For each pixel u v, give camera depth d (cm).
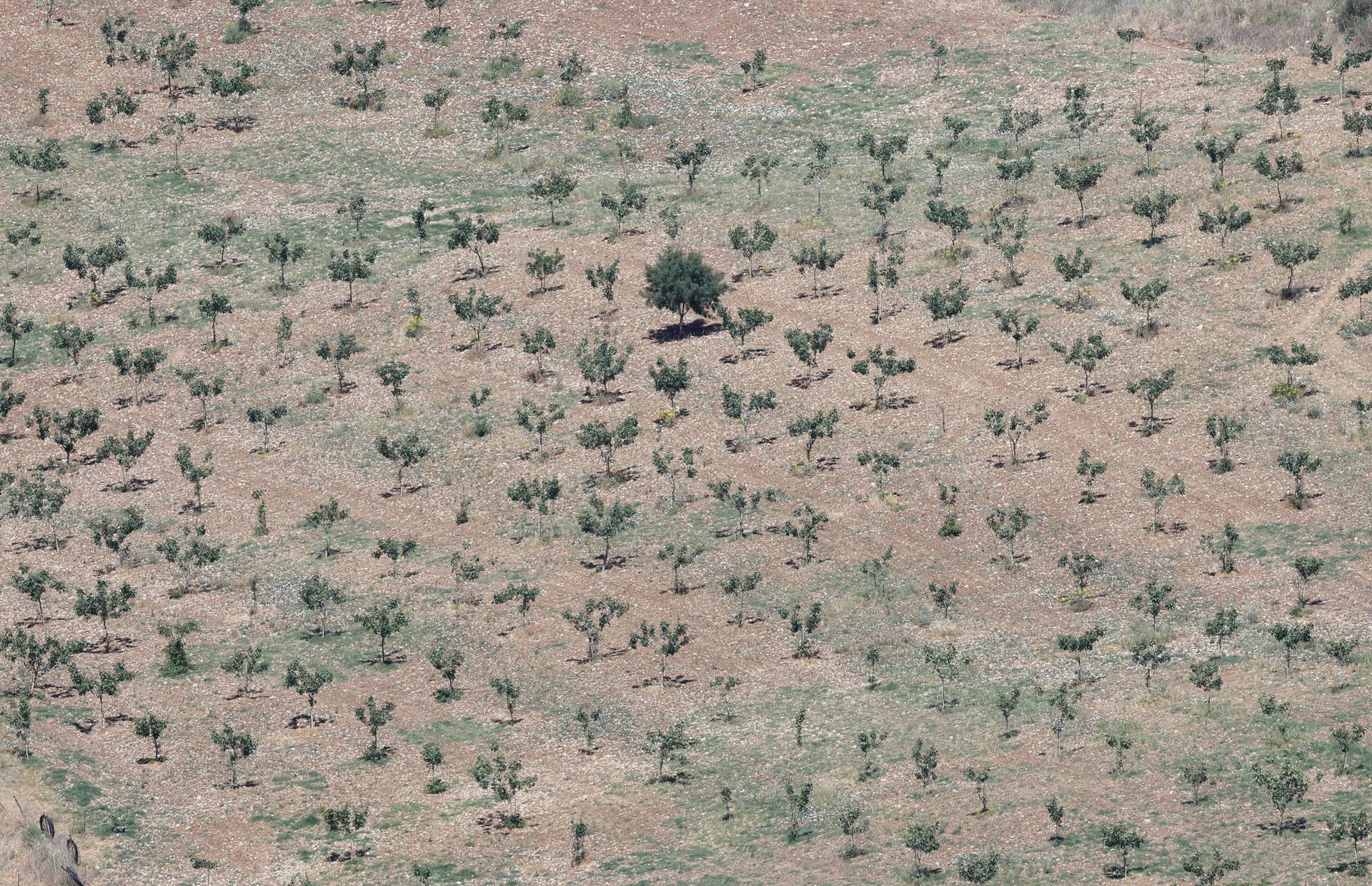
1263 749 12462
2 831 12650
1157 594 14812
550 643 15875
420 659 15762
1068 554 16350
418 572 17225
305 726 14725
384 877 12425
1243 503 16750
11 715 14475
